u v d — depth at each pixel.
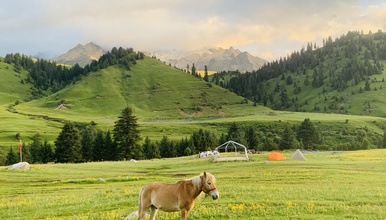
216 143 143.38
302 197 21.67
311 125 158.75
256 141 138.88
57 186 34.97
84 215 18.44
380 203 19.38
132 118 113.12
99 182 37.94
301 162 54.69
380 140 156.00
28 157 113.38
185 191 13.26
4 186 35.59
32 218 18.22
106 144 116.12
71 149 106.81
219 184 31.55
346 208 17.50
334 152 101.50
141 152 121.06
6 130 184.12
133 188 30.03
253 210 17.50
